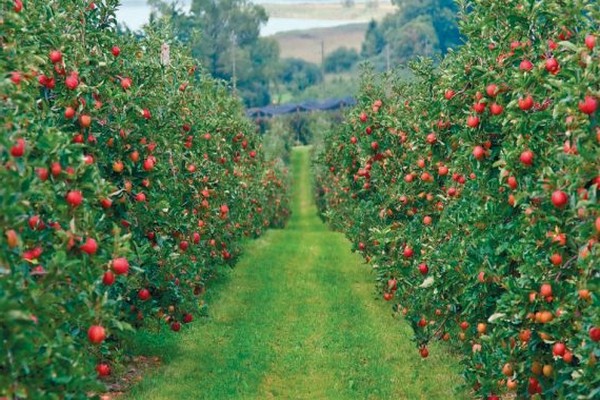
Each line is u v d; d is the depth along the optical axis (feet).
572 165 21.44
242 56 386.93
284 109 342.85
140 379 36.37
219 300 55.98
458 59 34.37
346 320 50.78
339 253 85.71
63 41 28.96
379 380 38.06
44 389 19.71
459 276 31.27
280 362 41.27
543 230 24.06
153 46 46.96
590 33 23.03
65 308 20.90
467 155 30.83
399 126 48.19
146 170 34.40
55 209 21.45
